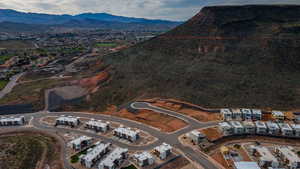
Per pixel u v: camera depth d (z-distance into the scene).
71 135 74.62
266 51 119.62
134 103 96.81
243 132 70.38
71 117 85.25
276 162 55.06
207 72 111.88
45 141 71.81
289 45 119.69
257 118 78.94
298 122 75.56
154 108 90.38
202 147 64.38
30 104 102.75
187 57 132.00
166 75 117.44
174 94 100.81
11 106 100.62
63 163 59.03
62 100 107.81
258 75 105.75
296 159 55.59
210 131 71.81
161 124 78.81
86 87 123.94
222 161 58.19
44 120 87.50
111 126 80.00
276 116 77.94
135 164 57.62
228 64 117.06
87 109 98.62
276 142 67.00
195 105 90.50
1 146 68.69
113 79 124.25
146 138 70.38
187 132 72.25
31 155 64.69
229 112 80.19
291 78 102.62
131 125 79.88
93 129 78.25
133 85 114.19
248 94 94.00
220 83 102.94
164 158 59.62
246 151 62.31
